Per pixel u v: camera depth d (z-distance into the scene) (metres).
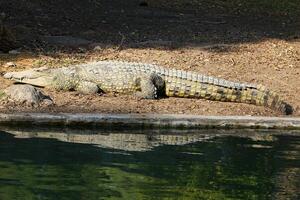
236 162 12.07
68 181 10.34
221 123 15.46
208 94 17.73
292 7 35.28
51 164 11.32
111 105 16.59
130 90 17.78
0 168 10.89
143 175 10.92
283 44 25.09
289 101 18.16
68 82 17.78
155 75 17.72
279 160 12.33
